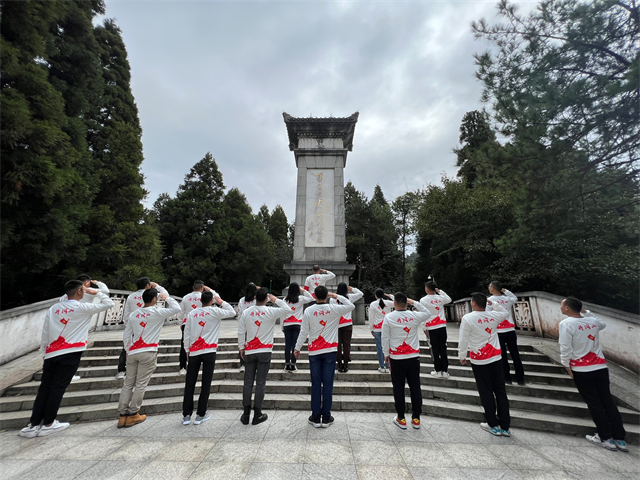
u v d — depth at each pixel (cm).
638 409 415
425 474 274
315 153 1165
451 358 568
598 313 577
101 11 1148
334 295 527
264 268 2192
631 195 523
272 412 423
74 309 383
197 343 390
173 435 349
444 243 1495
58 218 750
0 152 596
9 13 596
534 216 529
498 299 492
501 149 520
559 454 321
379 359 527
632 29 433
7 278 776
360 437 347
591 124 439
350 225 2283
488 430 372
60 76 991
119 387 482
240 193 2480
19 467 282
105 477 264
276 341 669
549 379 495
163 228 1989
